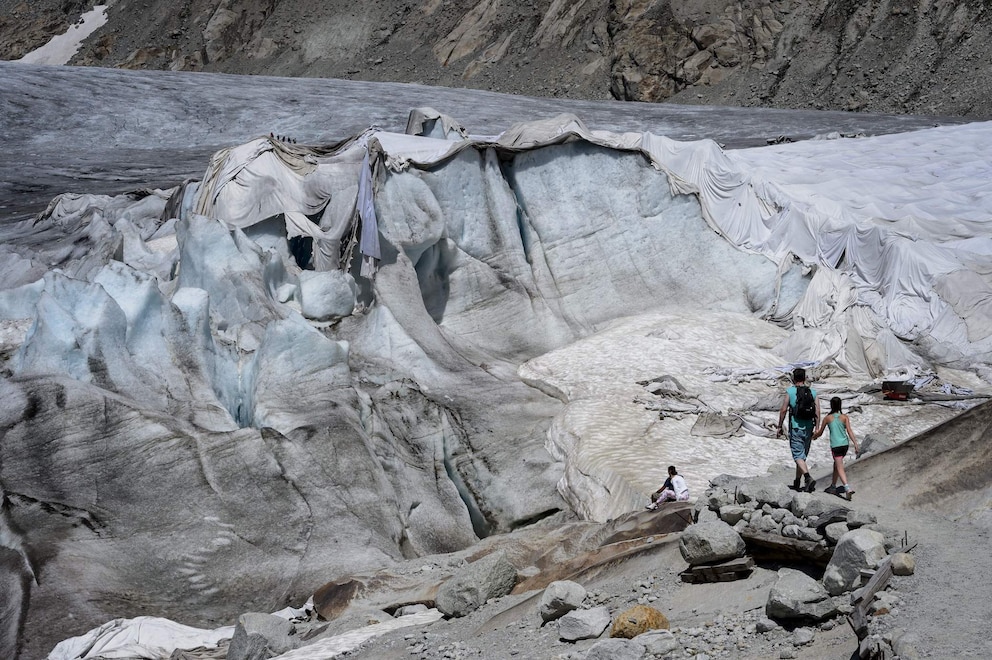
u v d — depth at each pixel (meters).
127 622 15.77
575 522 19.30
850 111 90.31
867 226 33.84
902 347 29.94
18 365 21.62
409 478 22.53
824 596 9.22
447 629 12.58
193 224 27.34
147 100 89.62
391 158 30.48
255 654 13.48
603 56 106.62
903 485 11.41
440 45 116.69
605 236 32.72
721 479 13.66
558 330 31.17
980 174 46.00
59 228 44.25
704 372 27.66
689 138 79.19
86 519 18.23
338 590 16.23
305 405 22.78
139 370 22.08
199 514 18.94
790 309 31.92
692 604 10.67
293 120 87.38
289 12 127.38
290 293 29.17
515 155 32.66
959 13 92.44
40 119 83.25
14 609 16.08
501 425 24.91
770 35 101.38
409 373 26.84
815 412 11.59
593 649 9.52
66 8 136.50
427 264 31.20
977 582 8.66
